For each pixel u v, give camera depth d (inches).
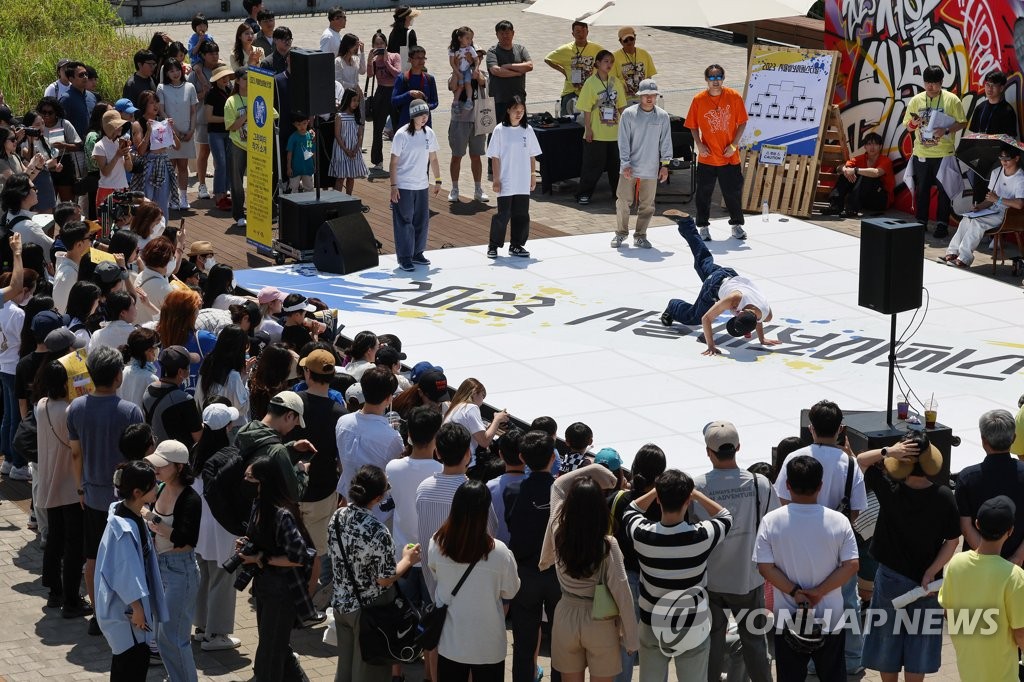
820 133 684.1
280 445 278.8
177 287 417.4
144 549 263.4
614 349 501.0
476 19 1355.8
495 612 254.2
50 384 322.0
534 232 658.2
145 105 621.6
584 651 257.0
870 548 277.6
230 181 700.7
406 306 546.0
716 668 274.7
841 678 261.7
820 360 490.3
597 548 245.0
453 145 701.9
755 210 701.3
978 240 593.6
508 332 517.3
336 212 600.1
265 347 349.4
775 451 309.4
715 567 268.4
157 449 272.5
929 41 661.3
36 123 603.8
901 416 349.1
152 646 302.7
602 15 673.6
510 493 274.5
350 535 261.1
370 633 262.1
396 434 306.7
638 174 618.8
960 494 281.3
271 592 265.1
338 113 647.8
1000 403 448.8
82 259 422.6
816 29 924.0
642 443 414.3
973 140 611.5
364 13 1384.1
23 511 389.1
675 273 593.3
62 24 931.3
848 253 626.2
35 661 299.9
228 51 1121.4
